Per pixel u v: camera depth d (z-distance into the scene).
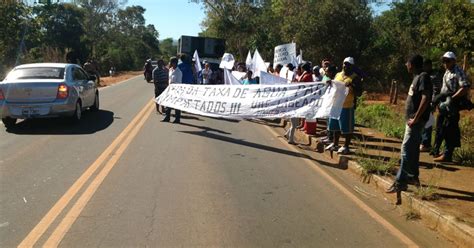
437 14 26.14
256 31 46.31
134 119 14.13
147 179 7.41
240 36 51.50
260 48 43.28
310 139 10.99
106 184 7.08
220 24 52.31
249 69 16.55
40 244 4.88
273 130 13.13
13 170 7.84
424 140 9.58
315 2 33.41
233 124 13.99
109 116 14.69
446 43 22.19
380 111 16.22
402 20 39.22
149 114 15.43
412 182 6.84
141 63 96.69
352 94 9.02
